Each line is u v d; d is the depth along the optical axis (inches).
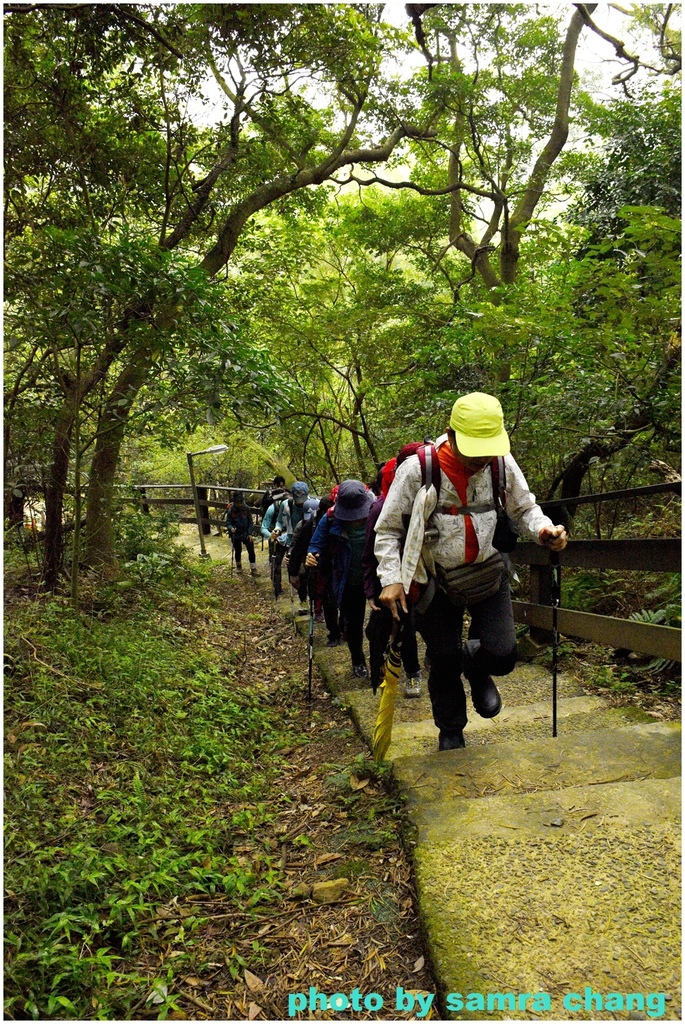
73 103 244.1
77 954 93.4
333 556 207.2
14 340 190.5
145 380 226.7
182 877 113.7
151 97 279.7
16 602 207.6
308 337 472.7
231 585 404.8
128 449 351.3
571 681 180.9
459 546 116.3
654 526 219.5
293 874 116.5
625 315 205.3
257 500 565.3
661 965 77.8
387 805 127.6
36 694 153.4
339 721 189.2
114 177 263.1
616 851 95.9
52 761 134.5
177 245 330.0
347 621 213.3
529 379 258.2
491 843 100.9
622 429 226.7
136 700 170.2
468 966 80.1
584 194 384.2
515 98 442.3
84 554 261.9
